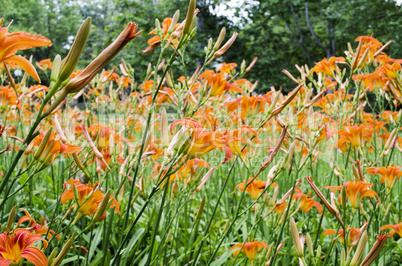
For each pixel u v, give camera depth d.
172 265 2.23
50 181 3.57
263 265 1.72
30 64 0.79
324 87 3.05
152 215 2.64
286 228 2.79
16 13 24.16
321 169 4.23
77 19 29.98
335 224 2.98
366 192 1.72
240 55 15.91
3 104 2.57
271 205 1.99
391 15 14.05
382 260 2.67
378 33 15.19
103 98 3.11
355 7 14.32
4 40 0.75
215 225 2.66
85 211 1.42
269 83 15.33
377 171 2.00
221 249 2.78
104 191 1.93
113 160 1.73
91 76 0.74
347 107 2.82
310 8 17.33
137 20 14.30
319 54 18.28
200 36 14.49
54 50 27.75
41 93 3.46
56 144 1.23
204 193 3.47
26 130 3.73
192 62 12.62
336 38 15.81
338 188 1.84
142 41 14.02
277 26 20.16
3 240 1.05
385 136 2.80
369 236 2.58
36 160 1.17
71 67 0.72
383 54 3.35
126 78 3.42
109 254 2.09
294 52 17.88
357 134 2.28
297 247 1.46
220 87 1.90
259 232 2.97
